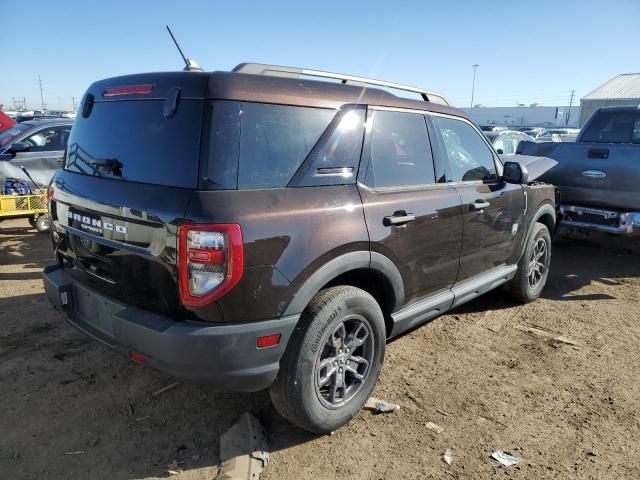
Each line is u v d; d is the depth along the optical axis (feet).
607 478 8.80
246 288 7.93
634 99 118.73
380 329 10.28
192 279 7.72
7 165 25.25
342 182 9.67
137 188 8.51
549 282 19.47
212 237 7.63
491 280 14.25
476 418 10.45
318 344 8.98
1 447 9.27
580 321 15.62
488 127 57.67
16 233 26.30
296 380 8.84
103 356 12.69
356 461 9.11
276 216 8.29
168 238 7.85
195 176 7.97
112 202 8.72
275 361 8.54
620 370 12.57
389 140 10.84
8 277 18.86
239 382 8.25
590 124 23.49
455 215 12.11
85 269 9.88
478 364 12.73
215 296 7.73
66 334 13.89
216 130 8.02
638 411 10.82
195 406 10.71
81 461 8.98
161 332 7.87
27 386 11.28
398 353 13.23
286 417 9.37
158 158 8.46
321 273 8.87
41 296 16.76
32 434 9.66
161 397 11.01
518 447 9.57
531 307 16.75
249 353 8.16
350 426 10.12
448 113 12.86
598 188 20.36
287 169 8.80
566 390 11.60
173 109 8.30
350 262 9.38
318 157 9.27
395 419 10.36
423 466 9.02
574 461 9.21
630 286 19.12
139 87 9.09
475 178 13.55
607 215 20.21
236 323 8.02
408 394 11.28
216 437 9.72
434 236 11.50
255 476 8.56
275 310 8.32
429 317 12.25
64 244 10.50
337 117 9.68
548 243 17.28
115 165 9.15
